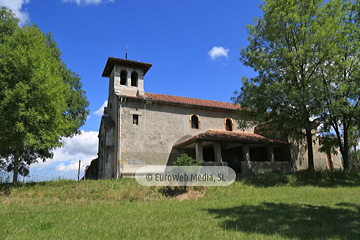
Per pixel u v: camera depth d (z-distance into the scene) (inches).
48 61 563.8
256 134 878.4
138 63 800.3
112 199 470.6
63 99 568.7
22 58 498.6
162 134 750.5
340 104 589.9
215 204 401.4
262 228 250.5
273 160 778.2
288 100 616.4
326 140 805.9
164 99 796.6
